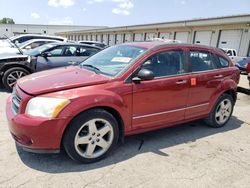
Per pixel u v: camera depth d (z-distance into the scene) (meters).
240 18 19.02
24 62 6.78
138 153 3.52
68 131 2.92
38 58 7.05
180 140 4.06
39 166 3.04
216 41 22.64
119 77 3.28
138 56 3.53
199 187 2.82
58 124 2.81
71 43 7.77
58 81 3.14
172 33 28.52
